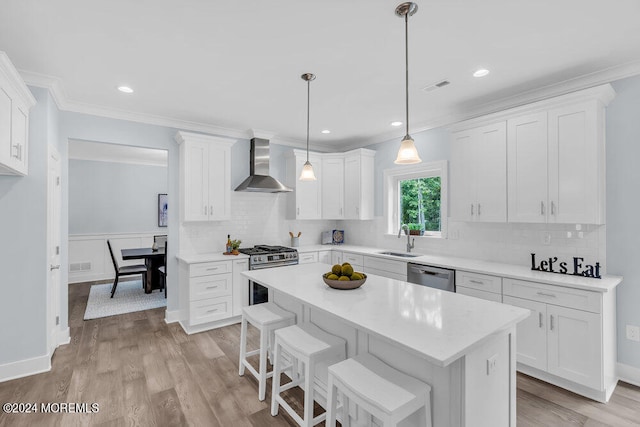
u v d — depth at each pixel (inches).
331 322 84.7
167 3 69.6
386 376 60.1
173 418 82.8
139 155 247.4
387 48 89.3
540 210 106.7
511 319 63.1
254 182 163.0
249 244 182.5
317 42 86.1
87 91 119.6
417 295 80.5
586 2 69.7
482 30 80.4
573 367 91.9
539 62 97.2
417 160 74.6
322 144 210.2
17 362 102.2
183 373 106.1
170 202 156.8
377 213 189.6
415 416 60.5
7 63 76.3
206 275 144.1
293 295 80.2
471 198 126.4
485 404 58.6
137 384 99.1
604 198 101.0
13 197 102.0
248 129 173.6
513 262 126.3
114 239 263.7
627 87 98.3
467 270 117.9
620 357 99.4
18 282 102.9
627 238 98.3
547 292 96.8
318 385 88.4
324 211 196.1
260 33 81.7
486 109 133.3
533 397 91.6
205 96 125.1
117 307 181.9
